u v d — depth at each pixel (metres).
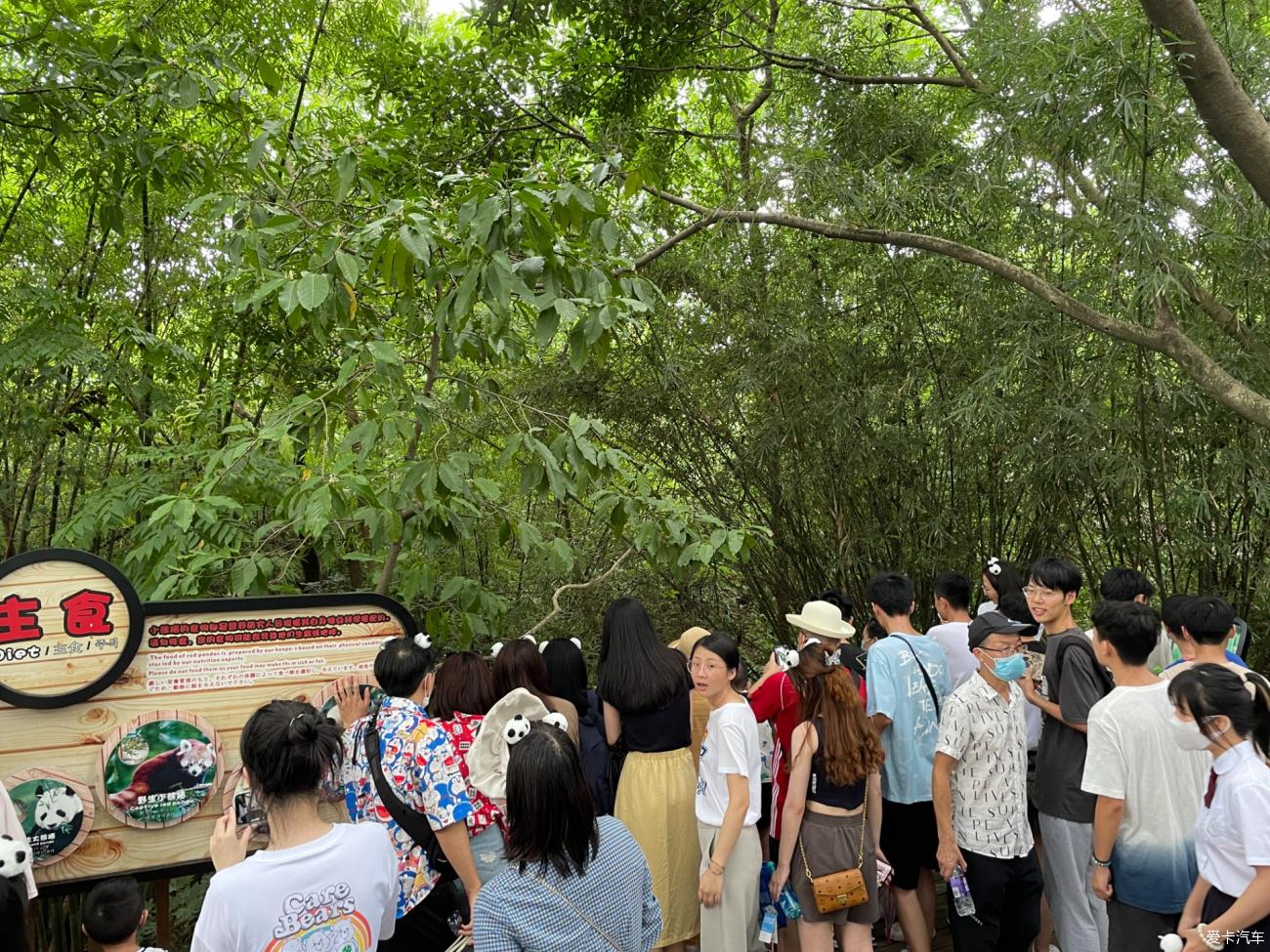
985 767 2.47
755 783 2.46
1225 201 3.73
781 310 4.73
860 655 3.13
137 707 2.43
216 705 2.50
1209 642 2.43
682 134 6.00
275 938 1.44
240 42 3.94
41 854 2.29
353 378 3.23
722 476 5.10
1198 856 1.93
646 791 2.59
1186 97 3.71
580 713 2.82
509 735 1.75
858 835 2.43
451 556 4.83
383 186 3.78
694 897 2.61
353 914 1.53
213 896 1.43
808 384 4.62
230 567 3.43
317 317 2.86
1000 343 4.34
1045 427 4.05
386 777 2.13
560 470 3.17
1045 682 2.69
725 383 4.78
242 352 4.70
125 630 2.40
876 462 4.56
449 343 3.16
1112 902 2.26
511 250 2.97
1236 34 3.78
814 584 5.02
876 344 4.80
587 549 5.41
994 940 2.45
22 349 3.66
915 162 4.91
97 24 4.52
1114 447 4.07
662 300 4.91
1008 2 4.18
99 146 3.96
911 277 4.67
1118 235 3.56
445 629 3.68
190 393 4.50
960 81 4.74
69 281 4.57
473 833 2.18
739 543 3.29
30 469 4.25
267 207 3.15
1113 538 4.28
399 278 2.84
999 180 4.23
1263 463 3.79
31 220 4.51
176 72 3.42
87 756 2.37
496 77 5.82
